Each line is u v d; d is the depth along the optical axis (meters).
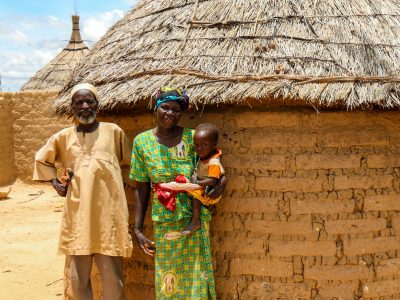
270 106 4.92
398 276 5.09
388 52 5.18
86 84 4.70
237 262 4.97
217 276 5.02
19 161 16.73
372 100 4.62
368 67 5.00
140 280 5.32
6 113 16.52
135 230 4.73
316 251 4.90
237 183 4.97
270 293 4.93
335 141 4.91
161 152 4.58
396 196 5.06
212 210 4.82
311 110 4.91
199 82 4.89
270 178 4.92
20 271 8.52
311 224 4.89
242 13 5.53
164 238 4.57
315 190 4.90
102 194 4.61
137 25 6.16
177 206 4.54
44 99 16.34
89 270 4.73
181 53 5.32
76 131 4.72
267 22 5.38
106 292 4.73
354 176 4.94
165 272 4.56
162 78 5.06
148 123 5.37
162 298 4.57
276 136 4.91
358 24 5.39
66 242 4.61
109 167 4.65
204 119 5.07
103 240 4.58
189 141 4.63
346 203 4.92
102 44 6.35
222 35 5.36
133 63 5.52
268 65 4.97
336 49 5.12
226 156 4.99
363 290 4.97
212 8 5.70
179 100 4.50
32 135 16.53
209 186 4.53
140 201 4.76
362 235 4.96
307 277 4.90
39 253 9.59
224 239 5.00
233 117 5.00
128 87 5.16
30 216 13.08
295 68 4.92
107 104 5.17
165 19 5.89
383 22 5.48
